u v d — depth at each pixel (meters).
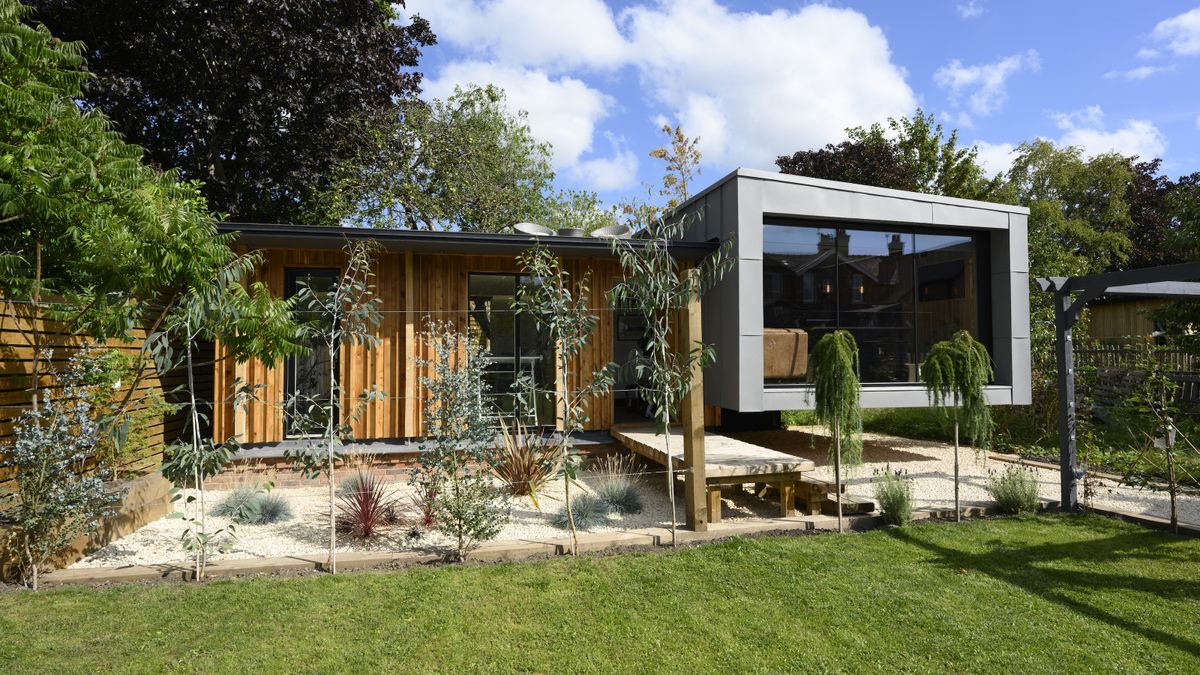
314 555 4.35
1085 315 10.46
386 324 7.31
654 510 5.84
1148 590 3.78
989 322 8.85
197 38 11.87
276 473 6.74
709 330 8.25
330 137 14.58
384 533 4.95
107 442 4.34
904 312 8.40
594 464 7.54
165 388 7.00
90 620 3.28
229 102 12.92
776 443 9.41
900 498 5.27
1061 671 2.83
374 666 2.84
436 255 7.53
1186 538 4.85
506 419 7.51
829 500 5.59
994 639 3.13
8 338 4.45
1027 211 8.70
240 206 14.01
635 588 3.78
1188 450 6.99
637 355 4.98
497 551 4.36
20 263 4.43
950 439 9.89
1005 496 5.65
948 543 4.70
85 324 4.49
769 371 7.71
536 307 5.18
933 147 22.27
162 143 12.88
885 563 4.24
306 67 12.83
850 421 5.04
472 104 18.34
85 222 4.23
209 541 4.40
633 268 5.12
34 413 3.83
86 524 4.14
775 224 7.91
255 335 4.45
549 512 5.64
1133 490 6.46
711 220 8.18
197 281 4.22
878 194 8.04
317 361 7.22
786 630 3.23
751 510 5.86
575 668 2.84
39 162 4.11
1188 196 7.33
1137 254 21.88
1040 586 3.83
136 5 11.38
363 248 5.16
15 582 3.82
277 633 3.15
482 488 4.51
